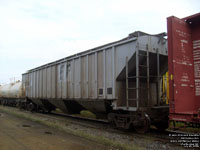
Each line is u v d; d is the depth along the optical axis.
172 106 6.42
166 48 9.58
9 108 24.38
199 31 6.98
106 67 9.98
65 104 14.16
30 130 8.70
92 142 6.71
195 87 6.97
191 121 5.94
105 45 10.31
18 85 26.17
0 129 8.65
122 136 8.18
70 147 5.97
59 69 14.62
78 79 12.19
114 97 9.25
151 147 6.51
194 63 7.05
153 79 9.73
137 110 8.27
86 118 14.18
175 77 6.36
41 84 17.44
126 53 8.90
